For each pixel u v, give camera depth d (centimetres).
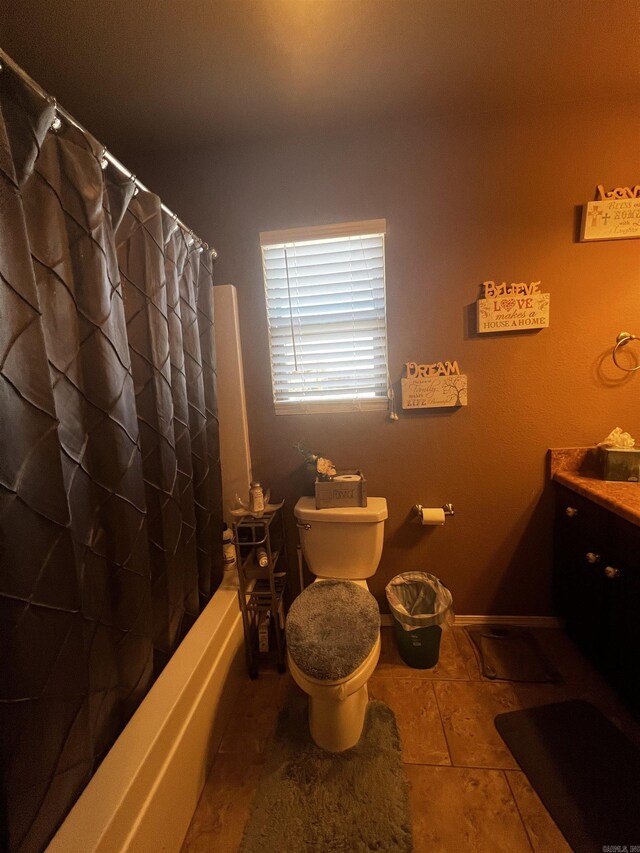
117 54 103
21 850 62
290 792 102
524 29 101
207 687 114
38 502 66
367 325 155
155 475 111
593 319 145
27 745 64
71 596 72
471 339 151
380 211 146
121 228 104
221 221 155
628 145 135
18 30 95
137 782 78
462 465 160
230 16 94
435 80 119
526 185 140
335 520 146
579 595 141
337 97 125
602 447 142
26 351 65
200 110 128
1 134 61
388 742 115
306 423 166
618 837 90
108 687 87
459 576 168
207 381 151
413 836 91
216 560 155
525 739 115
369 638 108
